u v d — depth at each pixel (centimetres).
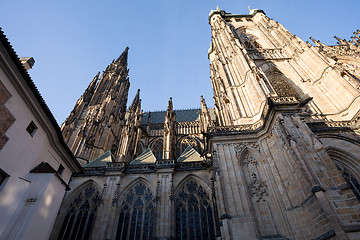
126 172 4178
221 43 6062
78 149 5244
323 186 2028
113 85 8312
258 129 3172
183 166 4319
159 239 3212
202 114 6500
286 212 2391
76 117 6656
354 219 1752
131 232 3416
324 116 3756
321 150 2316
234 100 4134
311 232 2056
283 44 5681
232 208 2511
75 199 3916
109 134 6550
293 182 2394
